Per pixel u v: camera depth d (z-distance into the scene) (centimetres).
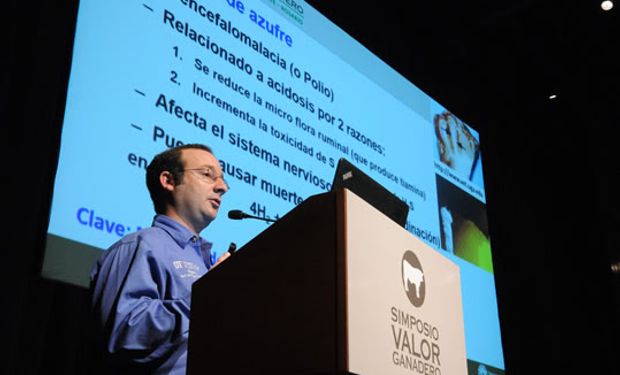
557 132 506
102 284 207
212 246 241
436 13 450
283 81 300
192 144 248
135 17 245
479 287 379
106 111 226
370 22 410
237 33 284
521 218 474
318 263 101
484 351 362
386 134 353
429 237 356
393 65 421
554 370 441
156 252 221
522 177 491
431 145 384
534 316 449
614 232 480
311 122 307
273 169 277
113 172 221
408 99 378
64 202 206
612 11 452
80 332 218
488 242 402
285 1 317
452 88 469
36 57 228
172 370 210
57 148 209
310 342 97
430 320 116
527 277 458
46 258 197
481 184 418
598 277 471
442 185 381
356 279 99
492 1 449
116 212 218
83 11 230
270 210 269
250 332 105
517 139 503
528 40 479
